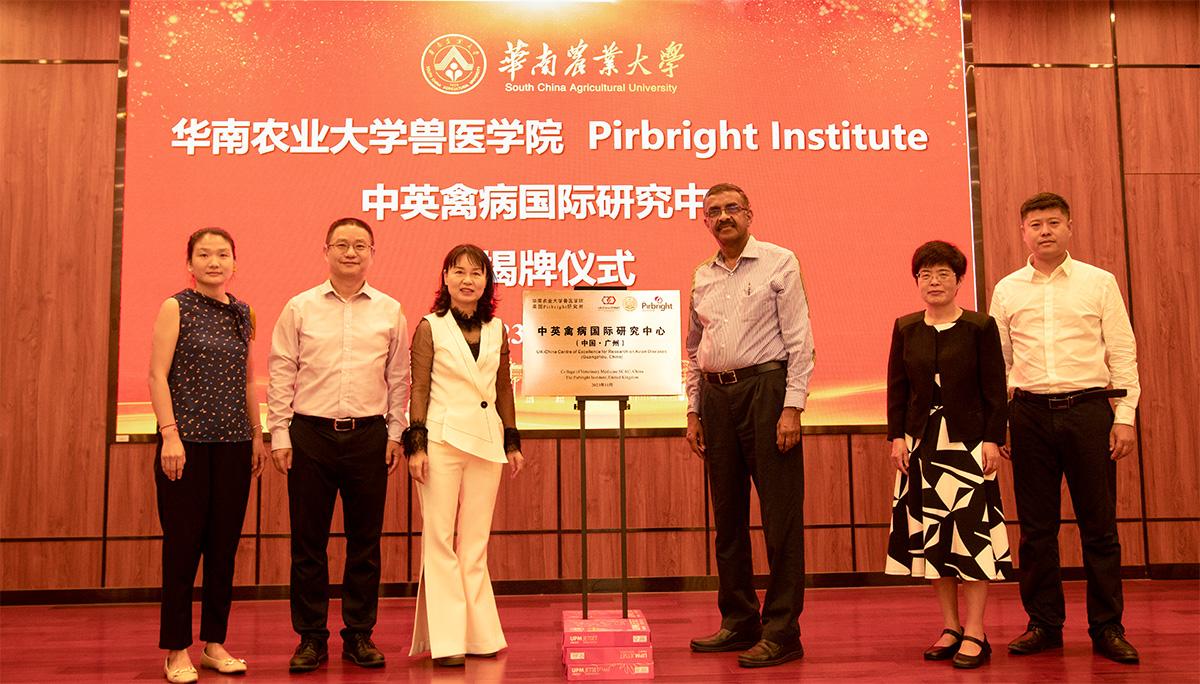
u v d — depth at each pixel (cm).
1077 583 462
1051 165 493
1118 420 299
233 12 480
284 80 479
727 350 295
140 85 472
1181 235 490
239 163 473
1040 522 303
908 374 301
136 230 464
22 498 448
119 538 450
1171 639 319
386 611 413
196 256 279
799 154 490
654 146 489
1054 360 301
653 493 470
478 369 299
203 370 274
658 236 484
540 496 466
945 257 293
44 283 458
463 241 479
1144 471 476
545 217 482
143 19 476
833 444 475
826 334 480
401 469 461
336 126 479
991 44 499
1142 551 473
